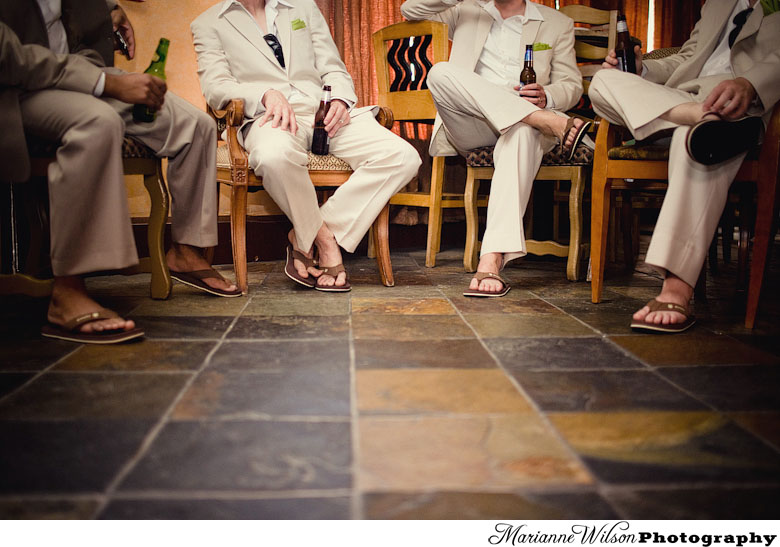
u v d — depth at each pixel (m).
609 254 3.39
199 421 1.02
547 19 2.74
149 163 1.98
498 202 2.23
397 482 0.82
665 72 2.29
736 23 2.07
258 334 1.61
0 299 2.09
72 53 1.82
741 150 1.64
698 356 1.45
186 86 3.06
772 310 2.02
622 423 1.03
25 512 0.73
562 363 1.37
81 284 1.60
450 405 1.10
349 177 2.35
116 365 1.33
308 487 0.80
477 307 2.00
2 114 1.50
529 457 0.89
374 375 1.27
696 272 1.71
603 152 2.01
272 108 2.17
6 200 2.26
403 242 3.87
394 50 3.05
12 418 1.02
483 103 2.28
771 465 0.88
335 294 2.22
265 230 3.24
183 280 2.16
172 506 0.75
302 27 2.46
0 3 1.60
